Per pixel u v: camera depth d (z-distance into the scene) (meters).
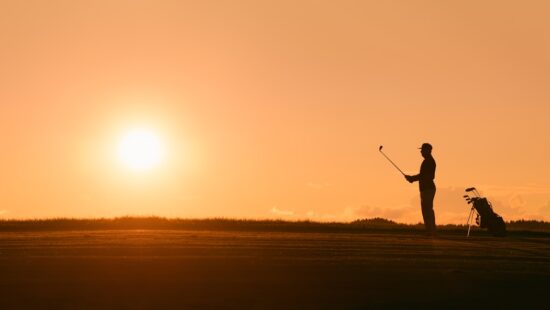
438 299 14.45
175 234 25.39
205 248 19.94
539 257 18.95
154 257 18.08
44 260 17.62
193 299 14.23
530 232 28.97
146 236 24.27
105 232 26.88
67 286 15.10
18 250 19.47
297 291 14.82
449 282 15.57
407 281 15.61
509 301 14.38
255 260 17.64
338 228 30.28
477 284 15.44
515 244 22.27
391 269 16.66
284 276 15.93
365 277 15.88
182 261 17.48
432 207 24.53
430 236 24.62
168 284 15.26
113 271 16.36
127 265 17.00
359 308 13.93
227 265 16.98
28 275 15.98
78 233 26.25
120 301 14.12
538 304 14.23
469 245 21.56
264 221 33.38
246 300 14.26
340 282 15.48
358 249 19.94
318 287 15.10
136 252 19.00
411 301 14.32
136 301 14.15
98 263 17.23
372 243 21.70
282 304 14.03
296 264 17.12
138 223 32.31
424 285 15.32
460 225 31.70
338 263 17.30
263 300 14.26
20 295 14.47
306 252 19.16
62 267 16.78
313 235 25.22
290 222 33.16
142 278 15.73
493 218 26.80
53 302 14.05
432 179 24.48
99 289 14.88
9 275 15.98
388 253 19.11
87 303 14.00
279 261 17.52
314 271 16.39
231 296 14.46
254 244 21.05
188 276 15.89
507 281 15.70
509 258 18.58
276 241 22.16
